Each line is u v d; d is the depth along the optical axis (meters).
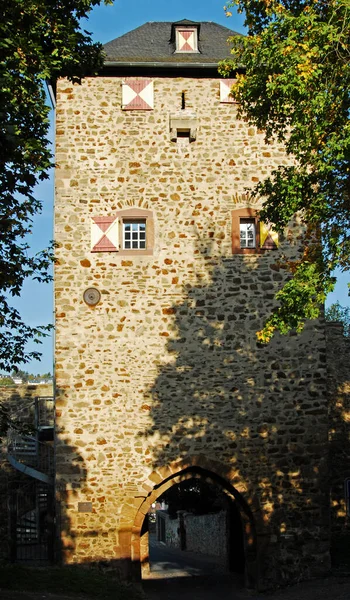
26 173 12.31
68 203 18.73
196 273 18.72
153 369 18.34
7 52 12.43
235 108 19.31
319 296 13.31
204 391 18.38
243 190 19.06
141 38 21.06
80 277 18.53
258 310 18.70
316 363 18.70
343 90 12.92
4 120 11.28
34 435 21.58
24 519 21.52
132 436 18.09
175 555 30.56
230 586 19.33
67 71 14.53
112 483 17.91
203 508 29.14
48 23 13.77
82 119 19.03
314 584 17.48
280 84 12.98
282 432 18.42
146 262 18.67
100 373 18.25
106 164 18.92
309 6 13.29
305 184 13.68
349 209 13.83
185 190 18.97
